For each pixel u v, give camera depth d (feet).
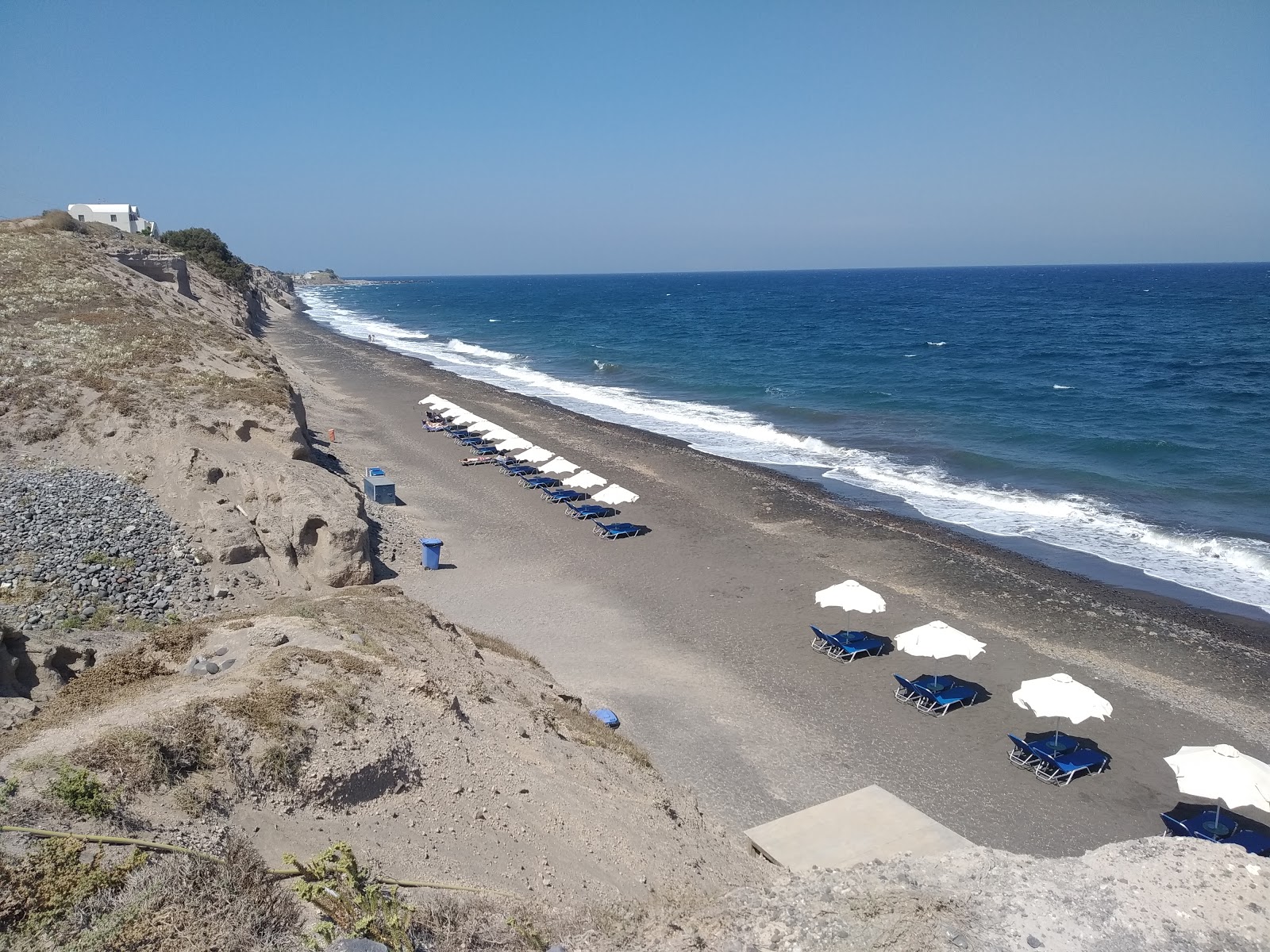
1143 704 63.36
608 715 58.44
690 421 165.78
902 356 248.73
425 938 24.99
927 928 26.61
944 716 62.34
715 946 27.32
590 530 100.22
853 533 99.25
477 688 44.65
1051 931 26.43
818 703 63.77
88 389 84.79
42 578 55.11
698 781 53.47
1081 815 51.52
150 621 55.06
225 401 89.45
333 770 30.89
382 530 93.15
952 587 83.97
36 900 21.90
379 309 549.54
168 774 27.91
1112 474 120.57
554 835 35.01
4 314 105.91
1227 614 78.33
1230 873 29.01
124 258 166.71
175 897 23.31
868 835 44.27
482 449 134.82
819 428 155.53
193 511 70.38
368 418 158.92
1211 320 346.13
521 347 303.48
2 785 25.35
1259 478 115.75
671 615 77.87
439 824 32.35
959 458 131.95
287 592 67.77
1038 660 69.92
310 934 23.06
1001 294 610.65
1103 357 235.61
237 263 300.20
